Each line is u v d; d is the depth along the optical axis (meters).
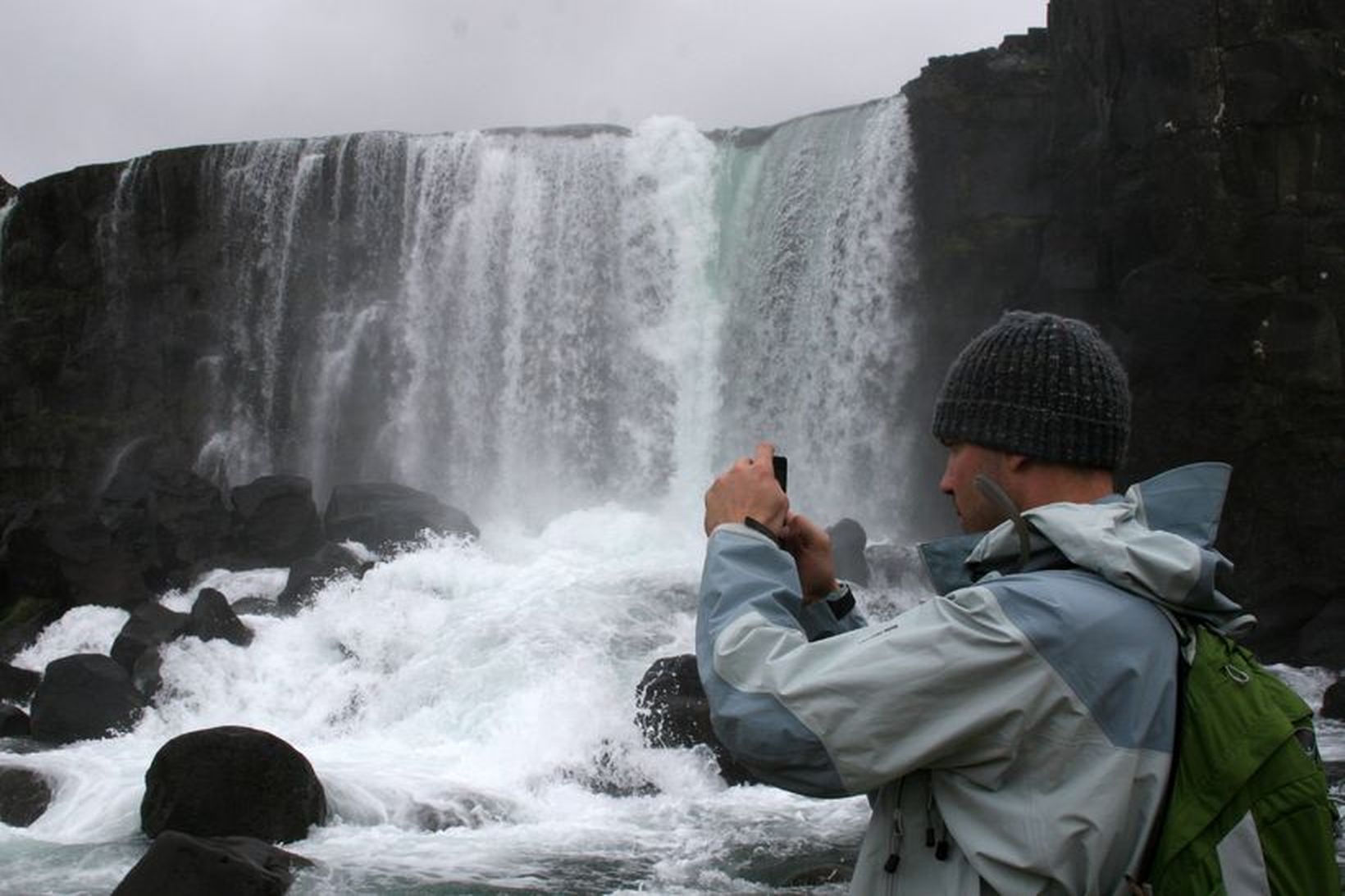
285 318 28.28
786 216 25.50
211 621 15.70
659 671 12.52
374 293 27.94
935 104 23.70
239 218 28.77
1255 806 1.77
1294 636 19.69
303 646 15.86
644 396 26.02
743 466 2.16
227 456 28.27
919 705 1.81
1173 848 1.76
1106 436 2.01
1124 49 20.83
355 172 28.08
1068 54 22.16
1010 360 2.03
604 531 22.73
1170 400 20.19
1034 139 23.12
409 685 14.34
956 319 23.47
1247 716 1.80
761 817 10.81
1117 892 1.79
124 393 29.02
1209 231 19.75
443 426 27.12
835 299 24.67
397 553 19.72
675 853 9.71
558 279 26.75
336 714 14.30
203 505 22.02
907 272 23.91
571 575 17.03
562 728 13.09
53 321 29.55
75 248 29.75
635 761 11.92
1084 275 21.73
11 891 8.77
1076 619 1.81
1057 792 1.79
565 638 14.91
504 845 9.91
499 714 13.52
